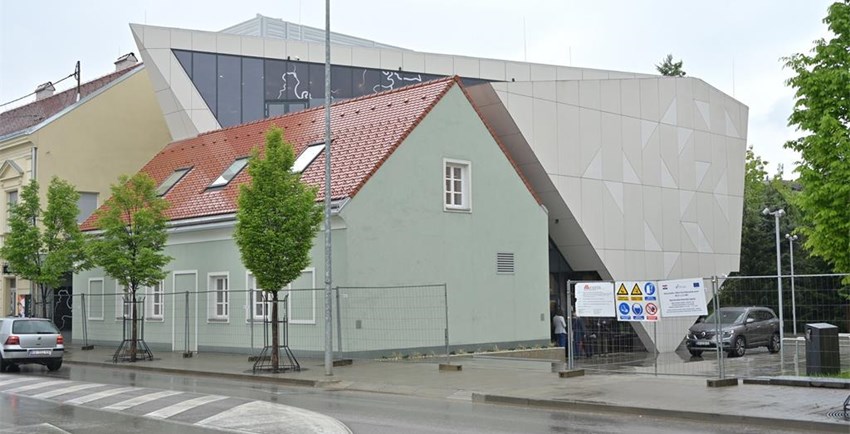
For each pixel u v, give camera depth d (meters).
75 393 17.56
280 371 21.06
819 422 11.87
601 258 34.22
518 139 32.03
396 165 24.94
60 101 43.09
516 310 28.09
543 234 29.36
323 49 44.72
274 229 20.59
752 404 13.66
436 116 26.27
